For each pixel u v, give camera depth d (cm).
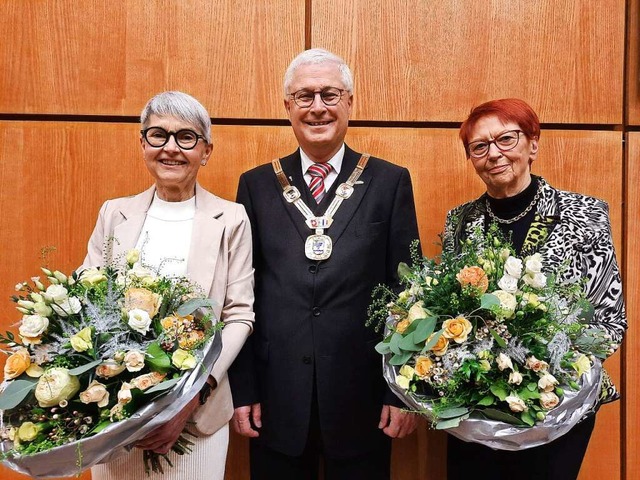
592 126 193
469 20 190
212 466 140
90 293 117
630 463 192
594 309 139
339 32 189
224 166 191
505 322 116
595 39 191
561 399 116
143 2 188
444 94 191
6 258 190
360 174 156
